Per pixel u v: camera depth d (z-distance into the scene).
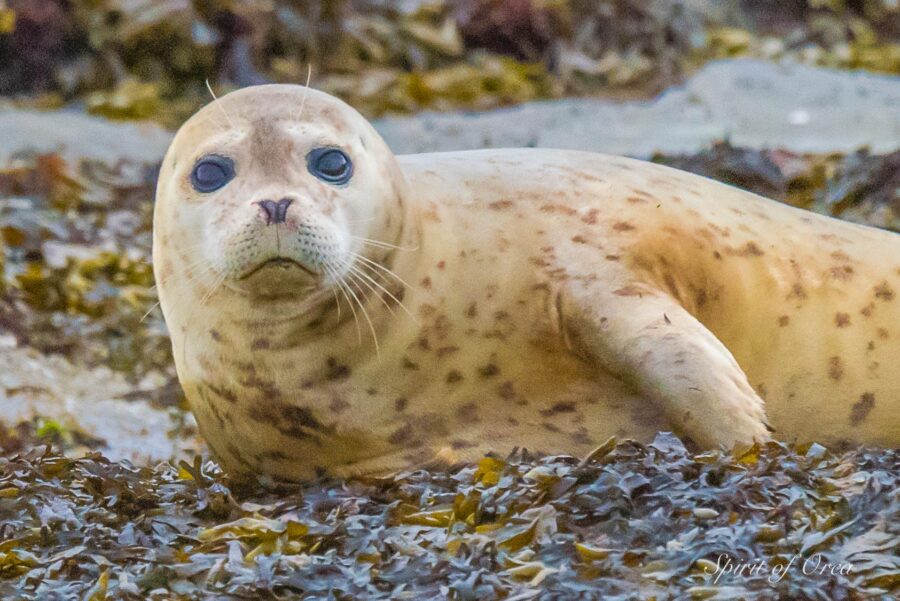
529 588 16.95
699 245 23.11
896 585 16.91
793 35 81.19
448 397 22.25
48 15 67.00
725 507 18.38
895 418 23.86
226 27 68.00
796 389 23.56
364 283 21.45
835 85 64.06
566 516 18.39
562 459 20.31
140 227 44.03
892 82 65.94
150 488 21.38
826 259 23.91
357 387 21.98
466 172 23.50
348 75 67.44
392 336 21.94
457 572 17.41
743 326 23.25
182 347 22.75
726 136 42.66
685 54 73.50
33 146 54.28
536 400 22.42
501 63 68.50
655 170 24.48
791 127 58.12
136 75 66.88
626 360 21.52
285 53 68.38
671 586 16.89
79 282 38.84
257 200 20.45
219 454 23.56
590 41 72.38
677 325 21.53
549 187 23.38
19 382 33.72
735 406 20.81
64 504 20.33
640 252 22.64
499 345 22.33
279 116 21.53
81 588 18.17
